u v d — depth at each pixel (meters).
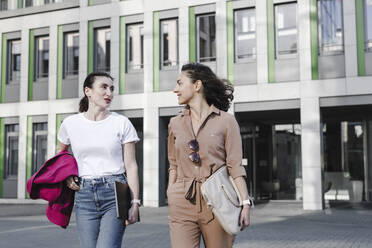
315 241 7.87
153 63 16.92
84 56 18.12
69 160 3.28
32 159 19.03
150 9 17.08
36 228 10.05
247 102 15.38
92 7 18.09
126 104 17.14
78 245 7.54
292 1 15.17
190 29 16.48
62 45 18.73
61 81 18.62
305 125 14.59
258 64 15.32
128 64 17.52
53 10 18.88
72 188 3.24
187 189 2.82
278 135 17.58
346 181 16.84
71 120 3.38
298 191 17.20
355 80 14.21
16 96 19.47
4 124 19.59
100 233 3.12
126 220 3.18
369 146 16.61
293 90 14.84
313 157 14.41
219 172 2.79
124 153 3.34
